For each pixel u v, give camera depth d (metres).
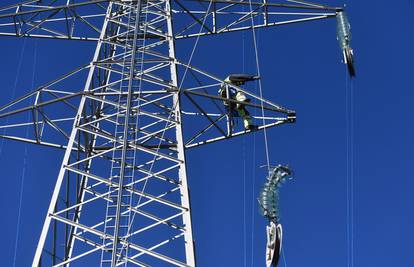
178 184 21.95
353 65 22.88
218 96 24.94
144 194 20.73
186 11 29.66
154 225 20.28
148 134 24.02
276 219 18.02
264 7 30.22
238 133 25.72
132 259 19.22
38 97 25.73
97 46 26.42
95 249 19.75
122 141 22.50
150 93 25.00
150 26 29.02
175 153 26.00
